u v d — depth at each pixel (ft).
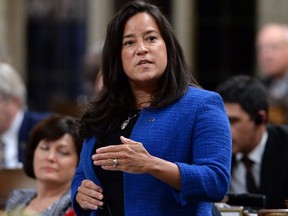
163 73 28.48
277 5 80.18
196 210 27.81
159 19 28.53
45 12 83.30
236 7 81.35
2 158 48.83
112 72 28.94
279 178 39.37
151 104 28.09
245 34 81.41
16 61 82.69
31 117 49.90
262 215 30.53
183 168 26.63
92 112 29.01
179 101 28.04
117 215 27.96
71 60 82.84
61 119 37.91
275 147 39.78
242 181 39.78
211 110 27.76
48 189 37.70
